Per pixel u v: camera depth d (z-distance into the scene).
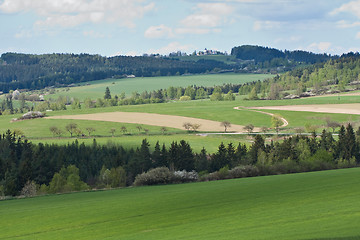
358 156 132.50
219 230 33.81
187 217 41.44
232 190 59.41
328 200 42.16
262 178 78.81
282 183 62.66
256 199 48.41
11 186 100.69
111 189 78.44
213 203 48.56
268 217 36.94
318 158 109.38
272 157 130.88
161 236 33.91
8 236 39.97
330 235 27.73
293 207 40.44
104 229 39.59
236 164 129.50
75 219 45.59
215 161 133.00
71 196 69.06
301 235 28.69
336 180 59.28
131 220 42.66
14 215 50.72
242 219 37.47
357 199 40.97
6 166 128.38
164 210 46.81
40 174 128.88
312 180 62.66
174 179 86.00
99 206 53.53
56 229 41.44
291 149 132.25
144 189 74.31
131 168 136.25
